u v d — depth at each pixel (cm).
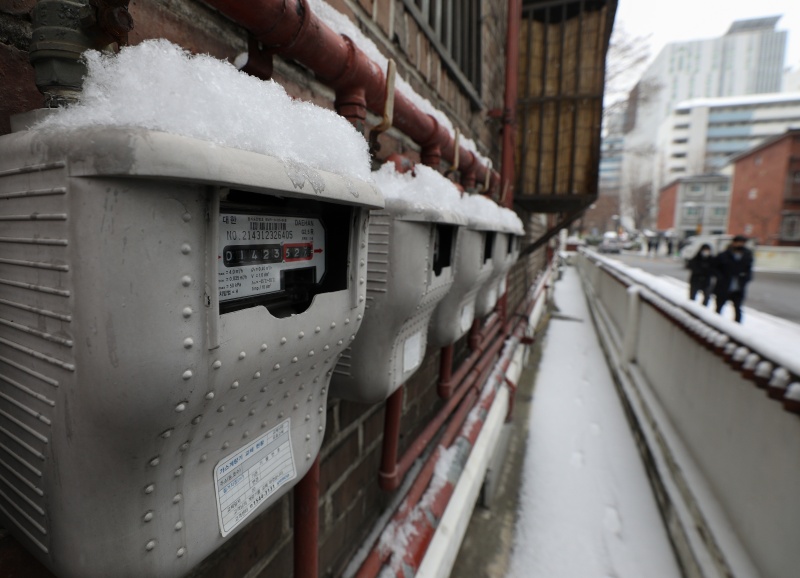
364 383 123
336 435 146
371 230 115
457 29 254
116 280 44
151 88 47
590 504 292
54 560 56
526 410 442
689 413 296
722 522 224
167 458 54
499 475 321
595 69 410
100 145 41
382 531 154
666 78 10250
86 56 50
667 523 268
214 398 55
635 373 455
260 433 70
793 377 178
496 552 247
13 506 60
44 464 53
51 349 50
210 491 62
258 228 64
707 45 9975
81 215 44
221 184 46
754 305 1070
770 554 183
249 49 90
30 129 50
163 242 46
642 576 236
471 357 291
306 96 125
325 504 142
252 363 58
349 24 119
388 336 119
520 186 439
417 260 114
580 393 495
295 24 86
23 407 55
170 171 42
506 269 255
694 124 6381
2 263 55
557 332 800
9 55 61
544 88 427
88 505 51
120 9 51
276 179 53
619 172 7069
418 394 225
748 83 9806
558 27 419
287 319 63
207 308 51
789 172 3366
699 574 214
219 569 101
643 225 6234
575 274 2106
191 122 47
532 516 278
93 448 49
